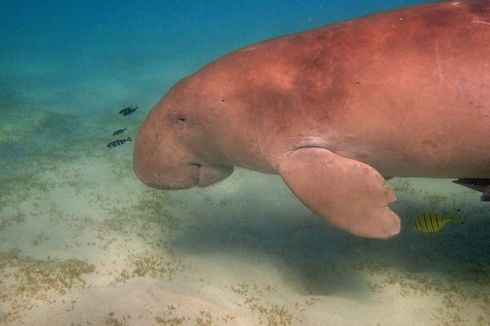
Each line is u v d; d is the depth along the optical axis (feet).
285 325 12.31
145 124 13.23
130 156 28.81
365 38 9.81
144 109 42.98
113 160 28.04
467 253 15.67
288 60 10.52
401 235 17.35
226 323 12.29
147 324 12.11
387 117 9.35
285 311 12.85
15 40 106.63
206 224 19.63
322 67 9.99
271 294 14.03
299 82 10.16
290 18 137.28
